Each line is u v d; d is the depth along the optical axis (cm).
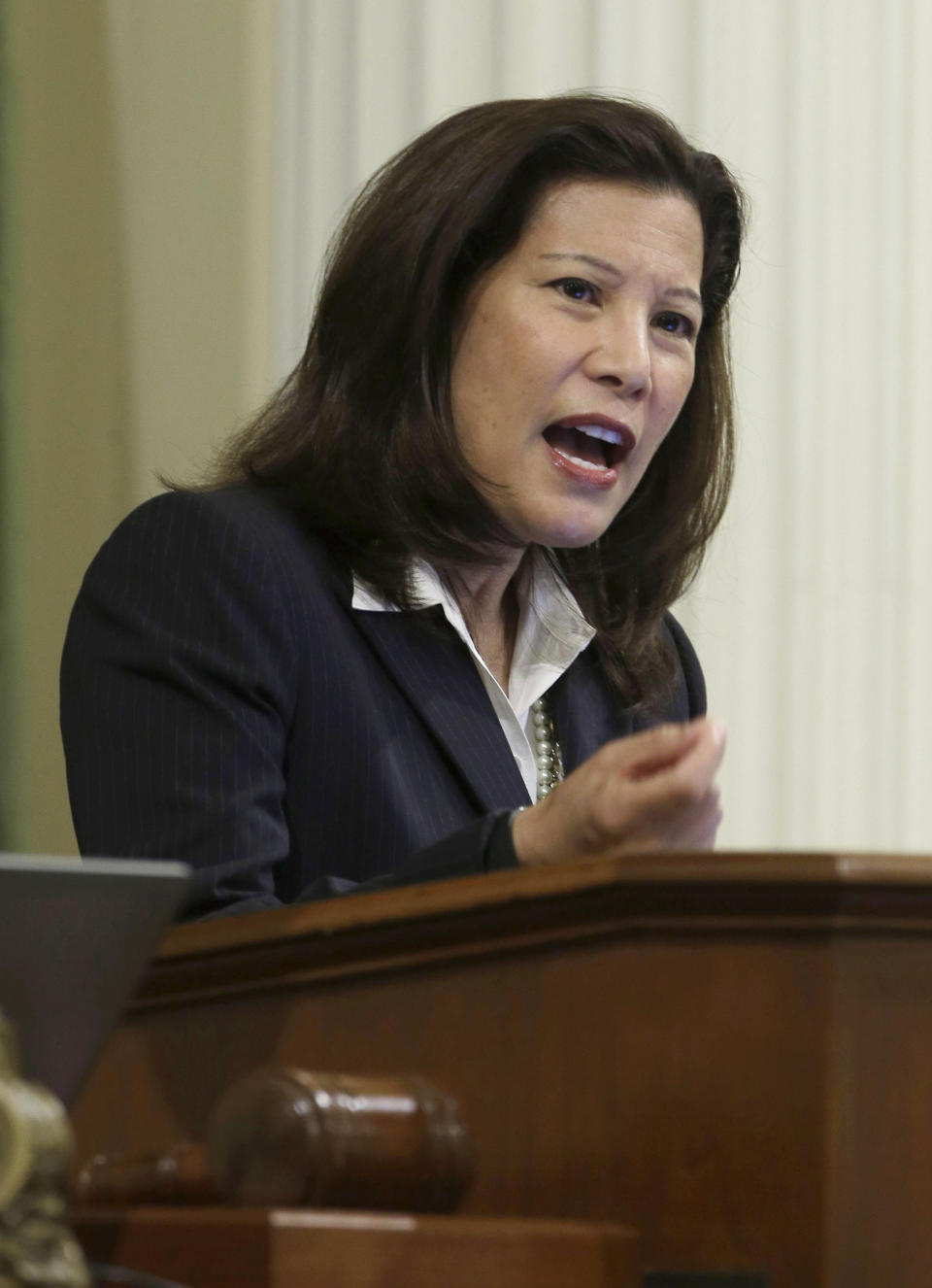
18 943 324
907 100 1366
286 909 419
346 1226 320
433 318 694
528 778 702
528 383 688
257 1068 422
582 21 1312
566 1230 340
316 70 1291
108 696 635
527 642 739
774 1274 366
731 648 1320
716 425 798
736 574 1324
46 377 1221
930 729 1339
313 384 723
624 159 709
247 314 1252
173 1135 432
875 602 1341
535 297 695
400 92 1292
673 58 1330
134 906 332
